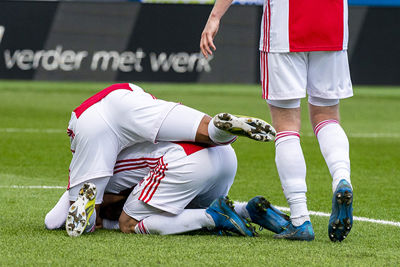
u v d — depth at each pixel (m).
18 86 61.53
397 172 21.69
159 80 65.31
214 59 65.25
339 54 11.70
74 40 65.62
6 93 55.44
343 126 37.66
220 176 11.53
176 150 11.26
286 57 11.44
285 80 11.40
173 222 11.32
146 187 11.41
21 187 17.50
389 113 45.75
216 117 10.45
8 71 66.31
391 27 64.19
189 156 11.16
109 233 11.58
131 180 11.97
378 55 64.38
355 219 13.82
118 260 9.34
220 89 61.28
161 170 11.24
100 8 65.50
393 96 58.38
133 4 65.50
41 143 27.89
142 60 65.31
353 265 9.31
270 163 23.48
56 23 65.75
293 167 11.27
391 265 9.37
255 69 65.25
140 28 65.25
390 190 18.12
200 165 11.14
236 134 10.56
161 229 11.35
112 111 11.56
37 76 66.00
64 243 10.45
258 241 10.88
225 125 10.41
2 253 9.71
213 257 9.59
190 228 11.32
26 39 65.94
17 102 48.53
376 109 48.47
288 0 11.32
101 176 11.48
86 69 65.38
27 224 12.37
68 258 9.42
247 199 16.56
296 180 11.27
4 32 66.06
